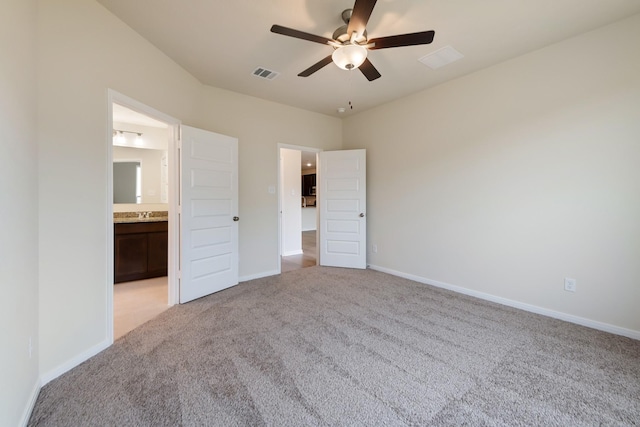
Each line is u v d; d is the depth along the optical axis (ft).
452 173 11.19
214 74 10.50
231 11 7.02
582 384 5.55
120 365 6.19
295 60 9.50
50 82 5.68
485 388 5.44
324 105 14.01
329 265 15.60
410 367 6.13
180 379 5.70
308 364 6.23
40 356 5.50
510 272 9.66
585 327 8.02
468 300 10.21
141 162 14.73
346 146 16.10
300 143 14.57
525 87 9.11
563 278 8.51
